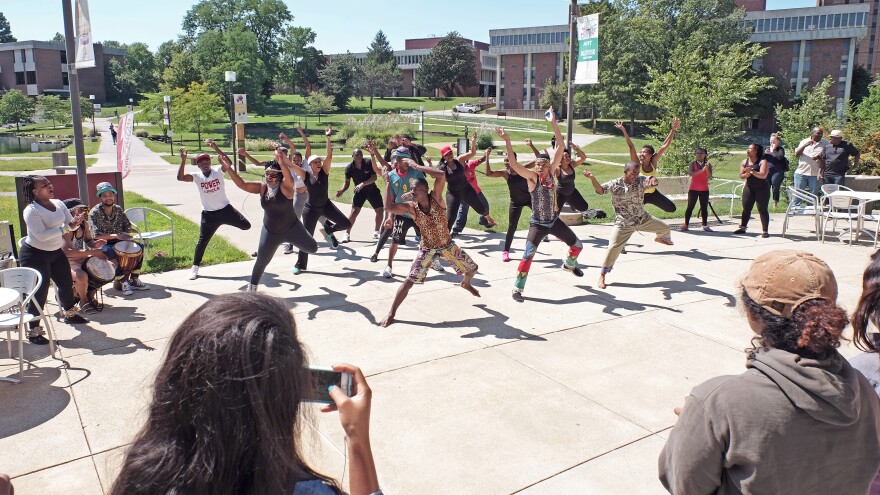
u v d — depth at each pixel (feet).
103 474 12.76
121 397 16.21
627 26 207.21
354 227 40.37
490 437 14.35
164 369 4.10
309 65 349.41
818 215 36.29
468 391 16.69
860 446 5.74
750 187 37.19
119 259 24.71
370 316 22.65
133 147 144.66
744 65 59.52
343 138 171.01
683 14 210.18
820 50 244.01
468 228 40.16
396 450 13.76
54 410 15.48
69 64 27.40
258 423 3.85
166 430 4.03
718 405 5.74
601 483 12.63
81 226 23.95
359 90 343.26
